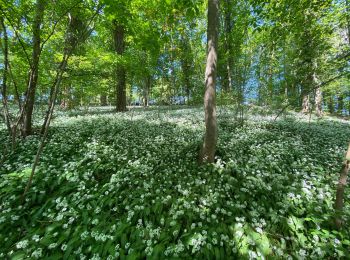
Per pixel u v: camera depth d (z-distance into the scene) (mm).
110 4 4902
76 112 15781
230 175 5270
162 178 5211
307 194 4344
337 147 7586
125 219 3854
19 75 7695
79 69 10195
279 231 3645
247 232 3512
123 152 6742
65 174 5055
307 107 17781
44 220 3926
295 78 9922
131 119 11586
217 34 5469
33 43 6562
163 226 3734
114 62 11359
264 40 10062
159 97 21906
